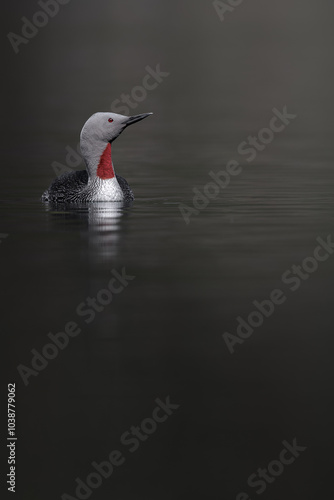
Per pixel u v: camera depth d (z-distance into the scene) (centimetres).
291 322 1176
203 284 1312
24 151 2692
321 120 3350
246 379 1014
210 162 2519
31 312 1194
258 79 4491
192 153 2695
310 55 5322
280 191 2044
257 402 964
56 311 1197
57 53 5416
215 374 1027
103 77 4512
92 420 941
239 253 1475
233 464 883
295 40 6059
